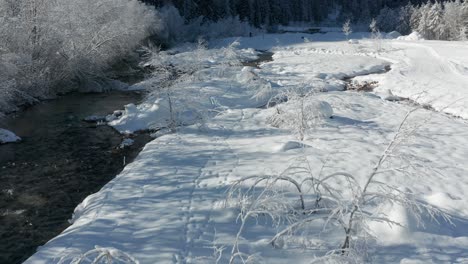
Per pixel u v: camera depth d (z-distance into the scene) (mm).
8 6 21391
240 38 55812
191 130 14406
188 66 18688
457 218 7590
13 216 9328
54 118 17500
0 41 19625
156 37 48094
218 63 29875
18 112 18453
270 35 59500
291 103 12930
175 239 7117
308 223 7344
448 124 14836
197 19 62031
